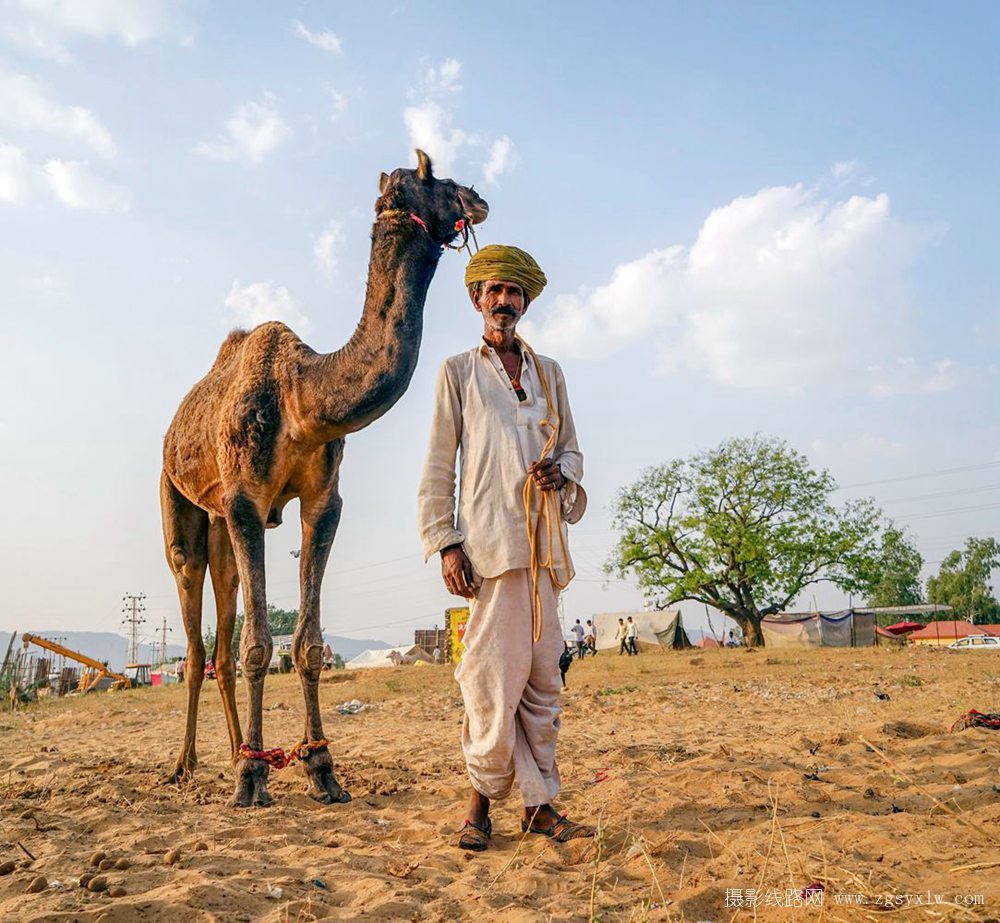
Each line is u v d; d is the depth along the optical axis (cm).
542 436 390
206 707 1614
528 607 376
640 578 4259
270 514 580
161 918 293
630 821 396
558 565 379
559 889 316
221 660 637
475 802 387
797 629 4378
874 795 427
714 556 4116
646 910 267
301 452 542
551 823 379
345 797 525
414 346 506
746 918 273
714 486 4172
